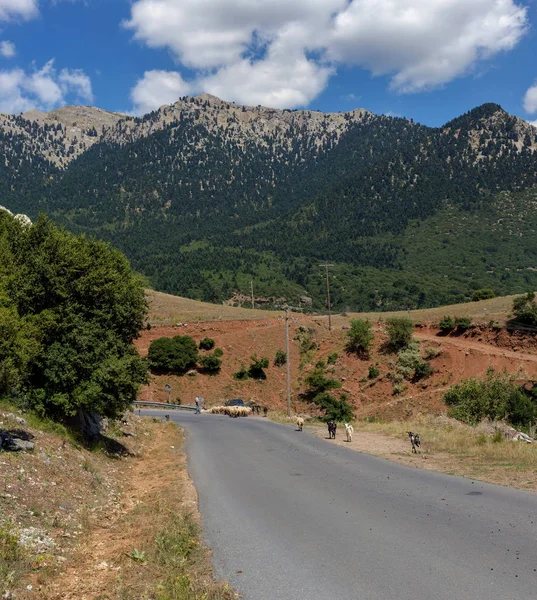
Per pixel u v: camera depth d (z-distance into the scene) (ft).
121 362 58.65
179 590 21.44
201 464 59.57
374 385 173.78
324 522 32.12
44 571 23.65
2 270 57.31
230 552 27.37
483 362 166.91
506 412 107.04
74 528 31.37
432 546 26.22
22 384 54.54
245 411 146.82
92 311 59.82
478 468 47.88
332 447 68.39
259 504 38.09
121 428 84.64
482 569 22.71
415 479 44.32
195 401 171.73
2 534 25.49
